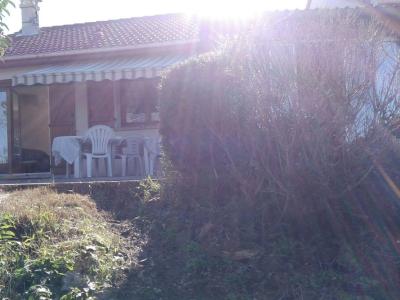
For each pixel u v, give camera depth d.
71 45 11.12
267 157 4.31
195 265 4.11
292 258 4.16
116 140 8.30
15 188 5.88
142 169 8.34
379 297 3.83
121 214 5.04
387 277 3.94
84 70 9.34
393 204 4.21
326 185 4.13
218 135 4.59
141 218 4.88
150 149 8.18
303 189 4.21
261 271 4.06
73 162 8.47
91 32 12.15
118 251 4.36
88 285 3.89
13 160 11.10
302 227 4.31
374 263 4.02
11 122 11.12
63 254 4.15
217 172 4.73
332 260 4.11
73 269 4.02
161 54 10.45
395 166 4.22
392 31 4.45
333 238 4.25
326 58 4.13
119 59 10.52
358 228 4.25
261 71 4.30
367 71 4.16
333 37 4.19
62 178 8.70
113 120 10.62
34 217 4.57
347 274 3.97
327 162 4.12
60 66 10.49
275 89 4.23
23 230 4.49
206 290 3.95
